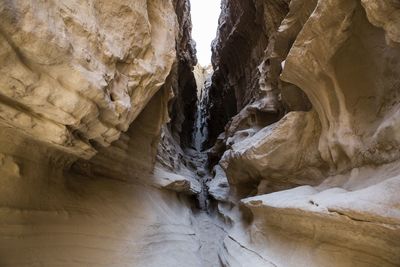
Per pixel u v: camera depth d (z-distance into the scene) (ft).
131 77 16.72
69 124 12.69
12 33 8.94
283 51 31.58
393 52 15.94
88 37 12.51
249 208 27.63
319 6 17.22
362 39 17.39
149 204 27.35
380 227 11.82
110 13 14.73
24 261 12.46
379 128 15.83
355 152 17.94
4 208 12.71
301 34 19.40
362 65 18.07
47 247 14.03
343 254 14.35
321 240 16.17
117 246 18.43
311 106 26.99
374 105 17.67
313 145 24.08
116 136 16.84
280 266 17.70
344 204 13.57
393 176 13.80
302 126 25.34
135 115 19.07
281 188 28.14
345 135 18.92
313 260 15.76
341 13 16.40
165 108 31.58
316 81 21.04
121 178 25.94
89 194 20.11
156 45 19.85
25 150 14.38
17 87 10.25
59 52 10.38
